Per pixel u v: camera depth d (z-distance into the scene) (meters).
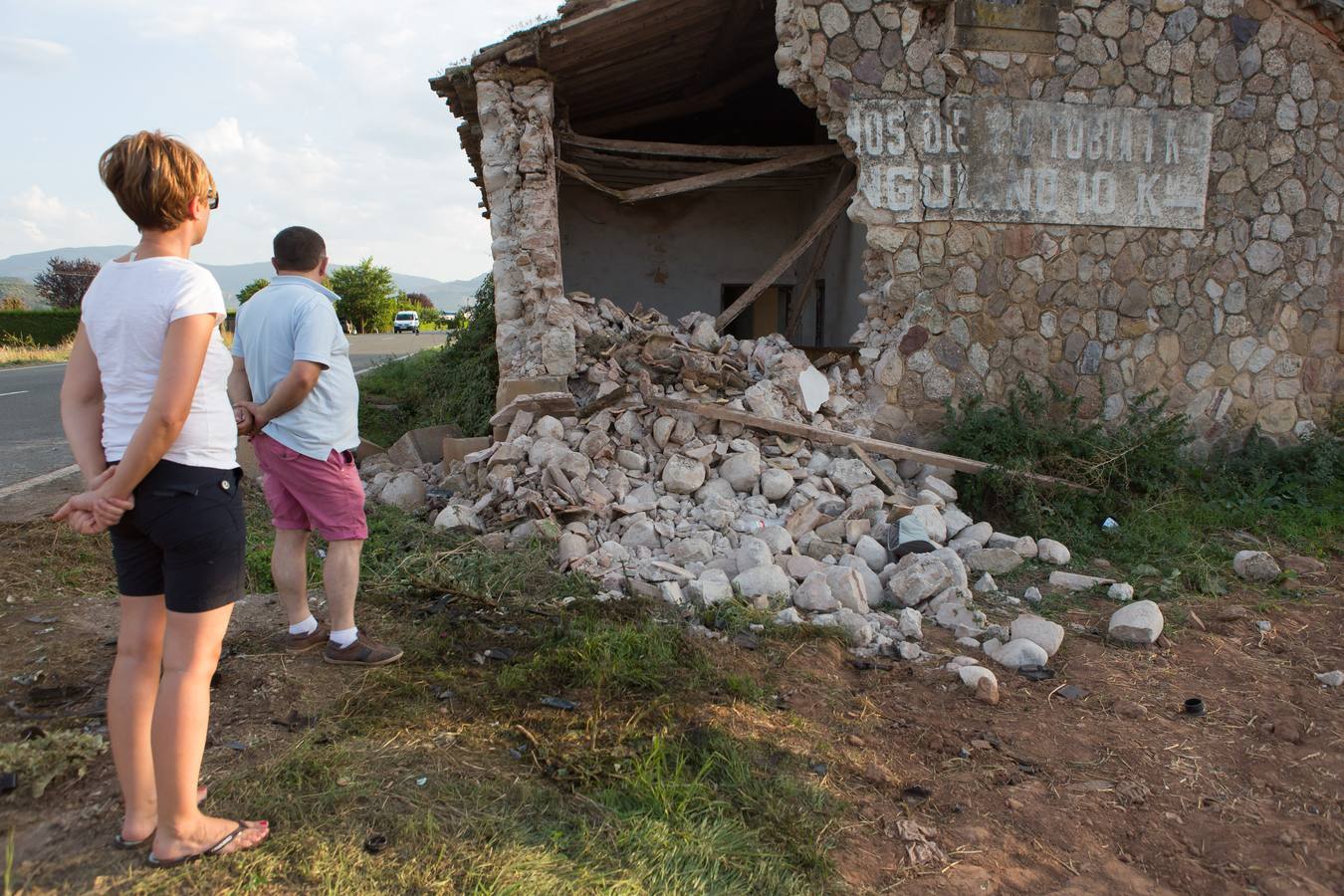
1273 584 5.91
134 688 2.48
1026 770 3.54
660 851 2.74
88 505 2.24
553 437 6.50
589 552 5.52
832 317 10.86
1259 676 4.52
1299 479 7.71
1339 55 7.80
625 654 4.06
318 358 3.52
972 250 7.45
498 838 2.72
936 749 3.66
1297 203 7.93
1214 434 8.00
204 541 2.38
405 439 7.79
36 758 2.87
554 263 7.49
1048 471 7.19
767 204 11.74
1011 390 7.60
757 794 3.15
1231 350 7.95
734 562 5.43
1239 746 3.81
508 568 5.11
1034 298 7.57
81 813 2.69
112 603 4.51
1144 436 7.35
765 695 3.94
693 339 7.69
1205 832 3.19
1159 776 3.55
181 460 2.36
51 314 28.61
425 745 3.24
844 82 7.17
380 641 4.16
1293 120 7.82
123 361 2.34
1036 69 7.35
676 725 3.56
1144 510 6.93
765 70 9.60
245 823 2.62
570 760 3.22
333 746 3.15
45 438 8.95
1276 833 3.19
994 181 7.40
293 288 3.71
